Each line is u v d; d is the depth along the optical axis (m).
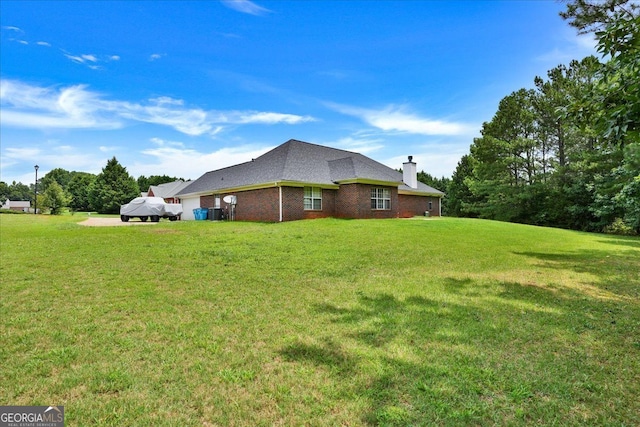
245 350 3.80
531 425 2.55
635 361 3.60
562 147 28.34
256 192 21.53
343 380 3.17
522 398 2.89
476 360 3.58
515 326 4.59
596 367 3.46
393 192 23.80
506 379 3.19
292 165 21.56
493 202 32.25
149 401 2.82
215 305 5.42
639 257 11.00
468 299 5.88
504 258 10.16
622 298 6.15
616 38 4.39
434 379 3.18
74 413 2.66
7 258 8.87
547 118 27.83
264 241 11.79
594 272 8.52
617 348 3.93
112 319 4.74
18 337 4.08
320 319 4.81
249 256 9.38
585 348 3.92
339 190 22.20
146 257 9.18
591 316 5.08
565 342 4.08
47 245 11.05
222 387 3.05
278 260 8.93
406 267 8.48
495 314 5.09
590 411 2.73
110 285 6.49
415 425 2.52
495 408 2.75
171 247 10.71
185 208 30.53
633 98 3.83
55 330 4.32
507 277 7.70
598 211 23.94
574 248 12.99
